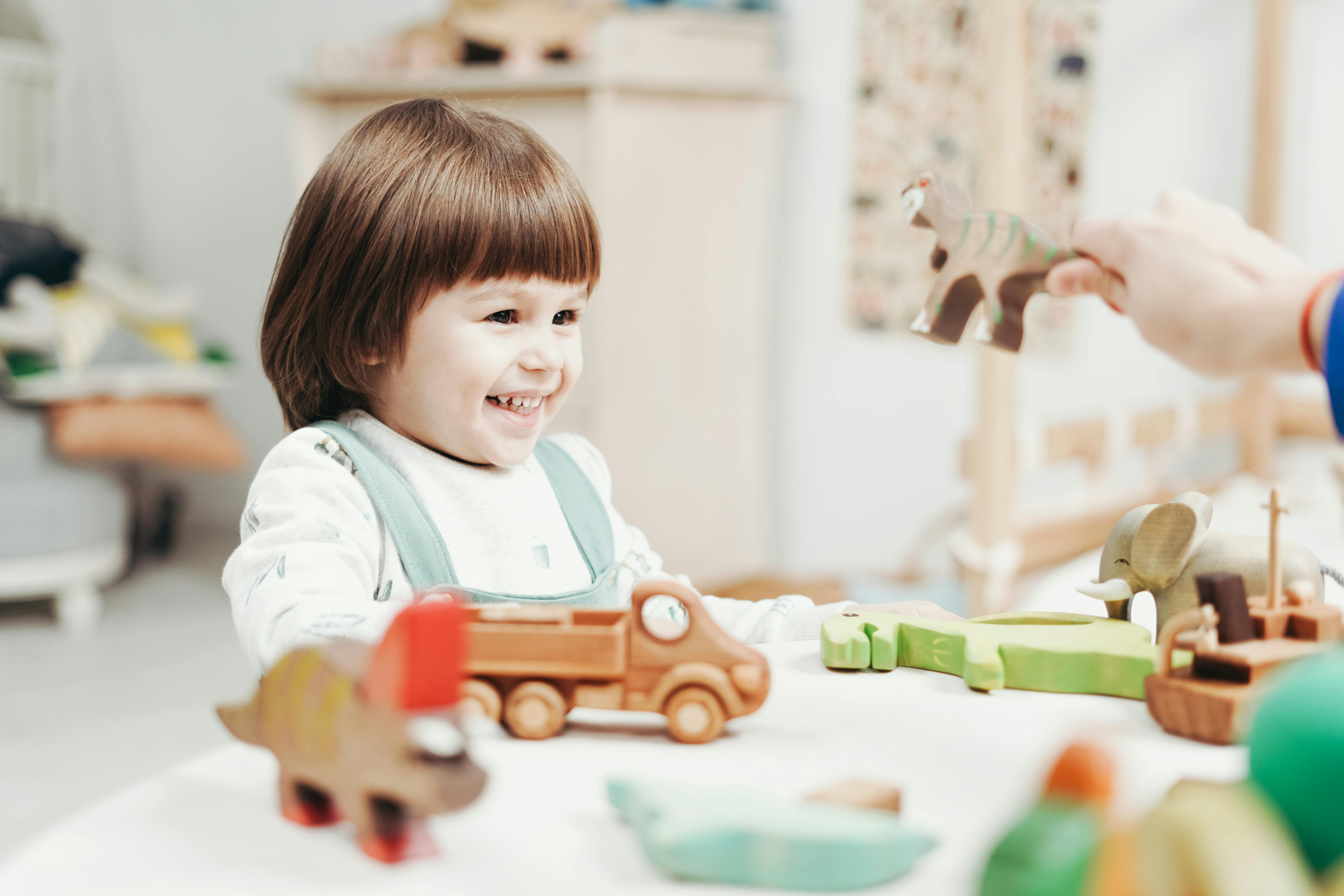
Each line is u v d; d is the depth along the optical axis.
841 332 2.31
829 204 2.29
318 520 0.58
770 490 2.41
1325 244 1.76
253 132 2.87
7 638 2.12
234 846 0.36
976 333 0.48
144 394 2.21
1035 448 1.46
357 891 0.33
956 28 2.09
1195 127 1.83
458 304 0.62
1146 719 0.45
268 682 0.39
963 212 0.49
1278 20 1.70
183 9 2.95
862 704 0.48
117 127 3.10
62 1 2.90
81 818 0.38
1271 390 1.80
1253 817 0.27
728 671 0.44
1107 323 1.93
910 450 2.25
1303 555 0.49
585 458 0.81
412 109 0.67
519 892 0.33
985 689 0.49
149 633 2.14
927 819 0.37
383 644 0.35
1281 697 0.29
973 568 1.43
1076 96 1.95
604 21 2.08
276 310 0.68
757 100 2.22
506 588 0.67
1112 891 0.26
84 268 2.30
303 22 2.77
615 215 2.04
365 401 0.68
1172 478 1.88
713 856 0.33
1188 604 0.50
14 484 2.07
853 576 2.32
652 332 2.15
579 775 0.41
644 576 0.75
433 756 0.33
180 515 2.96
